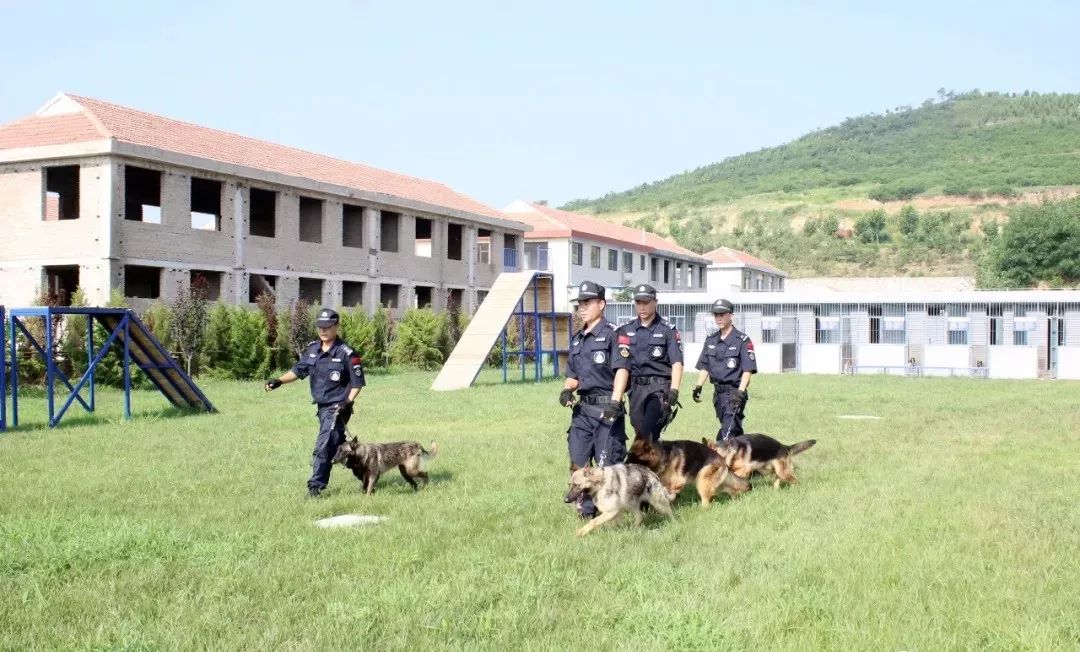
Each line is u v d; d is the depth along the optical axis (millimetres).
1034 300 31859
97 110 26594
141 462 10906
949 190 129000
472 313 40250
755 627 4883
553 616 5055
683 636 4711
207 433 13742
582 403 7918
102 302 24469
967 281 57750
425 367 32531
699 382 10578
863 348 33625
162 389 17312
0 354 14109
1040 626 4809
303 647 4582
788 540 6832
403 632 4785
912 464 10812
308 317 27750
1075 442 13094
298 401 19297
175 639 4656
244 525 7355
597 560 6273
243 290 28688
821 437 13555
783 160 194875
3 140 25969
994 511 7895
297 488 9250
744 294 36188
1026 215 55469
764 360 34375
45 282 25562
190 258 26922
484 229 41594
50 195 33625
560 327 27859
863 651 4555
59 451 11789
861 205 131500
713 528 7332
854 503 8273
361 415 16422
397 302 36875
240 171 28172
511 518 7719
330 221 32312
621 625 4934
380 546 6625
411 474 9305
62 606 5207
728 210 143125
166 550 6426
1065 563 6160
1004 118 193125
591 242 47531
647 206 161875
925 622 4930
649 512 7934
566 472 10188
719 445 8898
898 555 6352
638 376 8680
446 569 6035
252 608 5223
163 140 26969
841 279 61969
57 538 6723
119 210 24797
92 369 15844
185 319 25062
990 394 22219
